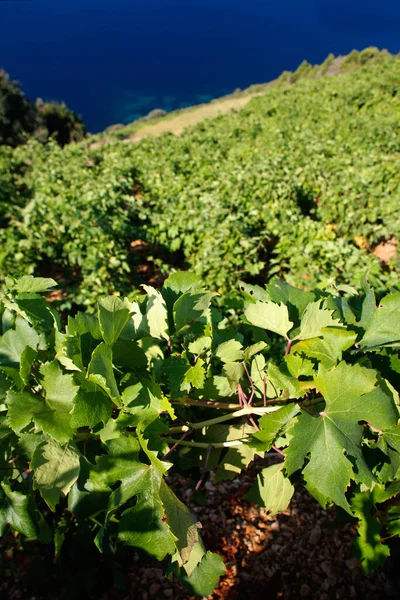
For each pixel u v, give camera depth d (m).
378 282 4.94
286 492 1.34
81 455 1.15
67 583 2.08
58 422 1.04
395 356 1.30
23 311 1.31
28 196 13.40
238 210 8.06
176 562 1.21
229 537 2.62
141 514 1.04
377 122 16.19
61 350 1.17
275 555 2.52
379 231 7.66
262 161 11.16
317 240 6.54
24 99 40.56
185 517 1.03
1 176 14.08
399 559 2.13
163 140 19.28
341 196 8.95
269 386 1.39
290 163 11.17
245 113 25.08
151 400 1.11
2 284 6.44
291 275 6.09
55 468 1.07
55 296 6.35
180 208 8.64
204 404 1.33
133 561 2.42
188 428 1.28
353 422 1.04
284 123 18.70
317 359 1.25
